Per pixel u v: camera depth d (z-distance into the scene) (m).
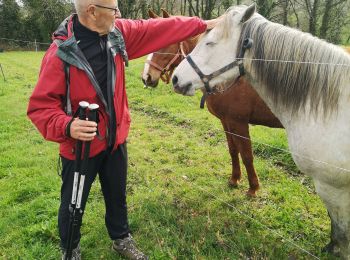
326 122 2.05
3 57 18.31
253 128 5.66
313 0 20.30
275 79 2.21
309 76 2.09
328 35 19.03
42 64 1.94
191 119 6.24
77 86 1.93
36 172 4.44
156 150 5.03
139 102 7.72
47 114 1.87
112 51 1.97
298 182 3.90
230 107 3.30
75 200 2.03
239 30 2.24
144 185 3.95
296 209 3.39
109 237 3.00
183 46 3.67
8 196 3.81
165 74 4.07
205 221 3.20
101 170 2.41
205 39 2.35
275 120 3.23
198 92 7.98
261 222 3.21
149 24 2.26
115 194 2.49
